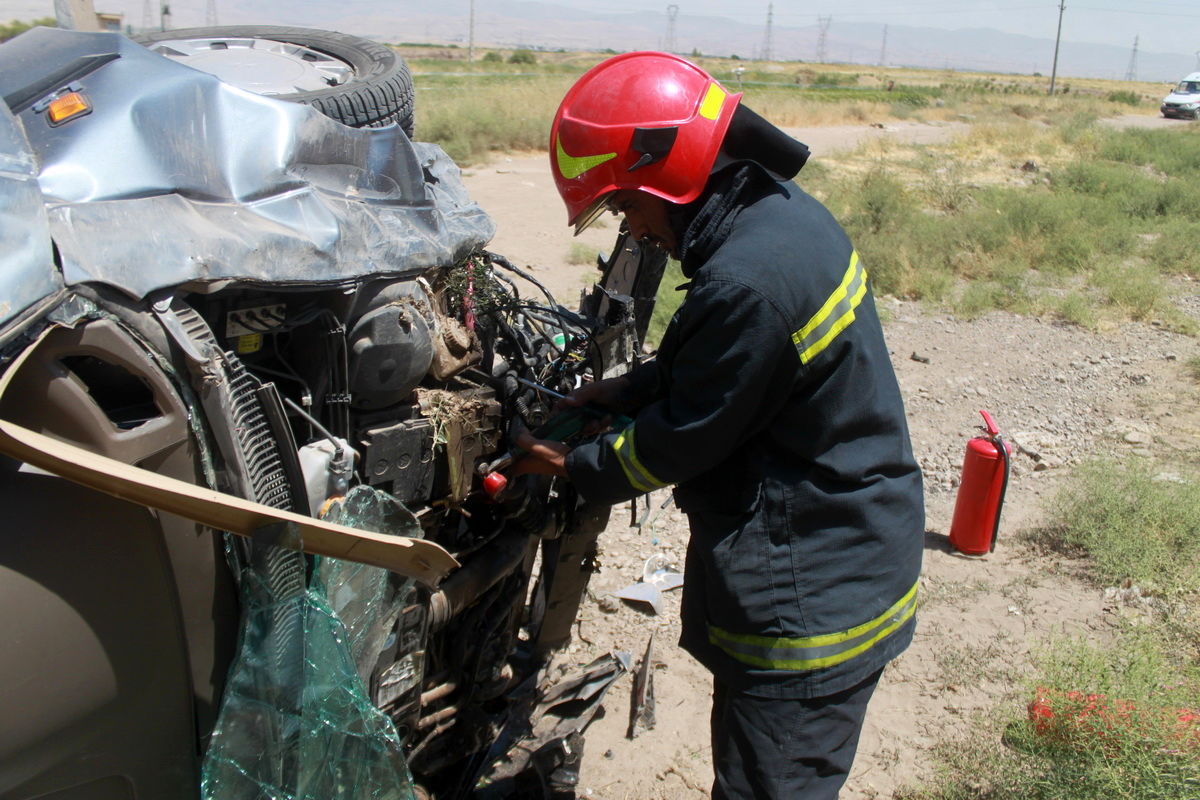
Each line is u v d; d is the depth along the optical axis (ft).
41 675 5.07
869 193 43.24
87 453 4.76
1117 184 55.31
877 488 7.11
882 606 7.22
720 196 6.90
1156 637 12.61
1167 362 25.81
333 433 7.09
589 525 9.55
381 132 7.61
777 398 6.71
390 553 5.60
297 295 6.70
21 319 4.77
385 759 6.34
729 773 7.43
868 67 442.50
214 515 5.17
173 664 5.66
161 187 5.98
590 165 6.98
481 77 122.42
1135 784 9.28
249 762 5.90
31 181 5.32
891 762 10.65
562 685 10.55
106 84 6.27
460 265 8.32
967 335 27.71
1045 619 13.35
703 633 7.65
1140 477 16.24
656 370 8.08
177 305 5.55
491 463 8.03
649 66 6.93
